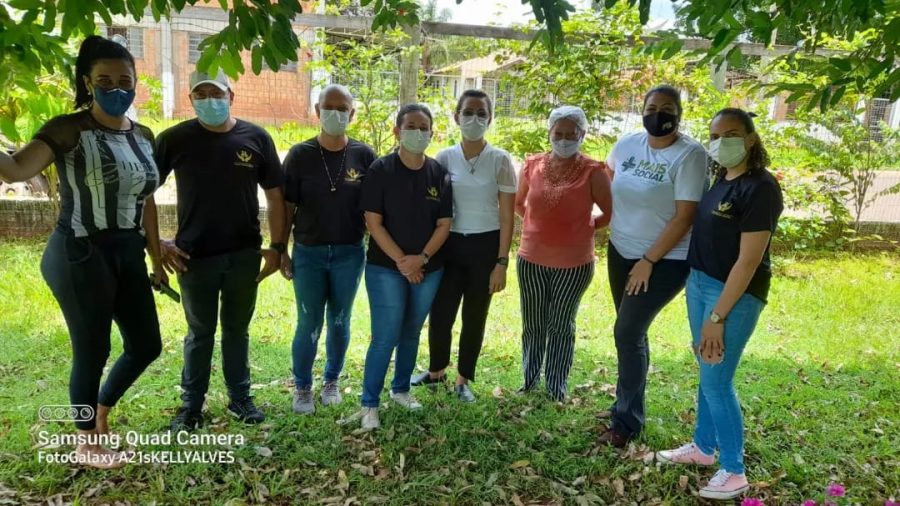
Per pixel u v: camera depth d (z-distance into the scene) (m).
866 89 3.04
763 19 2.74
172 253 3.12
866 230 8.19
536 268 3.75
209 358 3.37
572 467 3.21
